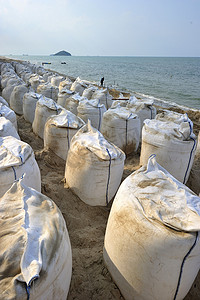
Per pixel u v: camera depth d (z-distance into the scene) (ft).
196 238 5.27
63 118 13.70
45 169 12.62
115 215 6.50
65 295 5.68
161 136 11.54
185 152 11.33
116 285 6.73
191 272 5.76
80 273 7.14
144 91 59.52
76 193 10.23
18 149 9.03
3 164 8.34
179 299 6.13
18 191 6.51
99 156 9.37
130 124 14.70
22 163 8.57
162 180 6.89
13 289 4.26
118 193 6.90
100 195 9.84
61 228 5.74
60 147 13.53
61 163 13.48
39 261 4.66
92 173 9.45
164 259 5.41
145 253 5.60
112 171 9.55
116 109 16.10
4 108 16.33
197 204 5.99
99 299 6.56
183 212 5.73
